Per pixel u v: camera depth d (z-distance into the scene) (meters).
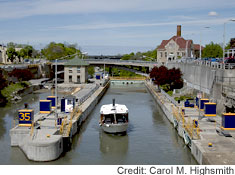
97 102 68.19
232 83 42.38
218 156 25.27
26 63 122.19
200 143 29.06
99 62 127.00
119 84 122.62
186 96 61.72
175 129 43.03
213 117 39.59
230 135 31.22
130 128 43.91
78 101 53.28
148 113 55.66
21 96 75.25
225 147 27.77
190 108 47.75
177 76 70.94
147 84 102.12
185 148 34.34
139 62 120.69
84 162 29.81
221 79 43.34
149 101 71.44
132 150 33.75
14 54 130.38
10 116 50.59
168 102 57.78
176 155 32.09
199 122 37.25
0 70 76.62
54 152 29.08
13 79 85.19
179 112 44.12
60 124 36.38
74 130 38.81
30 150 28.77
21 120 34.03
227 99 39.50
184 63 73.94
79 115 42.97
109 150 33.62
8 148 32.84
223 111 40.75
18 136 32.91
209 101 47.00
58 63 124.94
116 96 81.75
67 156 31.39
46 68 122.19
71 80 98.06
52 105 46.62
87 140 37.62
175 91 71.38
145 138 38.59
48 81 107.31
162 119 50.19
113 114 42.19
